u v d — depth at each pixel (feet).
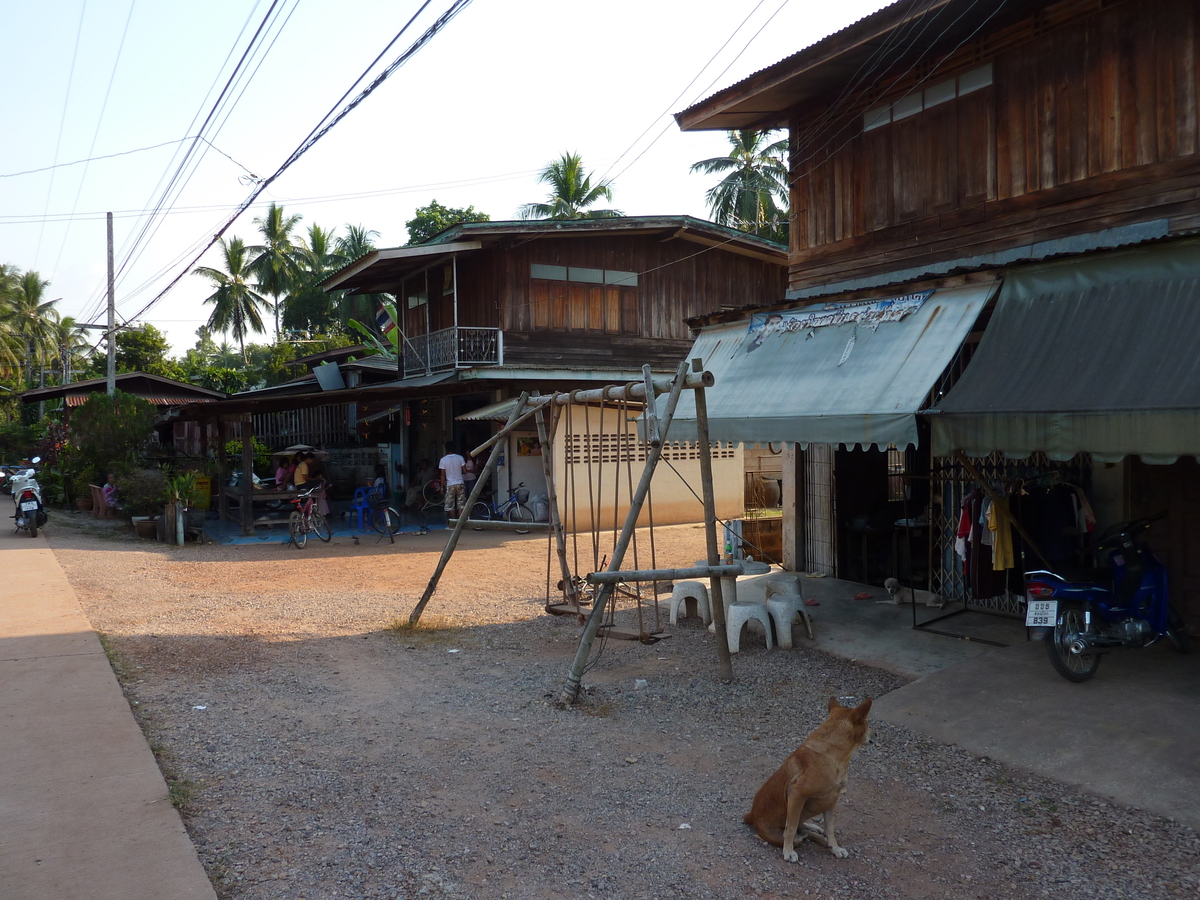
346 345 140.36
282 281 154.30
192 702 18.33
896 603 27.61
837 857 11.99
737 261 66.33
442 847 12.03
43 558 39.55
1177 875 11.59
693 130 37.11
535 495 54.08
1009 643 22.56
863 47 29.01
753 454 62.28
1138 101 23.80
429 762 15.23
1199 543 21.91
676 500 55.31
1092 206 24.81
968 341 25.26
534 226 56.24
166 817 12.56
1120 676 19.51
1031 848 12.38
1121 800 13.84
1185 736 15.89
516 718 17.79
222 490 57.47
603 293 60.80
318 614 28.09
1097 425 16.28
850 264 32.40
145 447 68.39
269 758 15.25
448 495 52.80
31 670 20.24
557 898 10.77
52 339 186.19
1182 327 17.07
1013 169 26.86
